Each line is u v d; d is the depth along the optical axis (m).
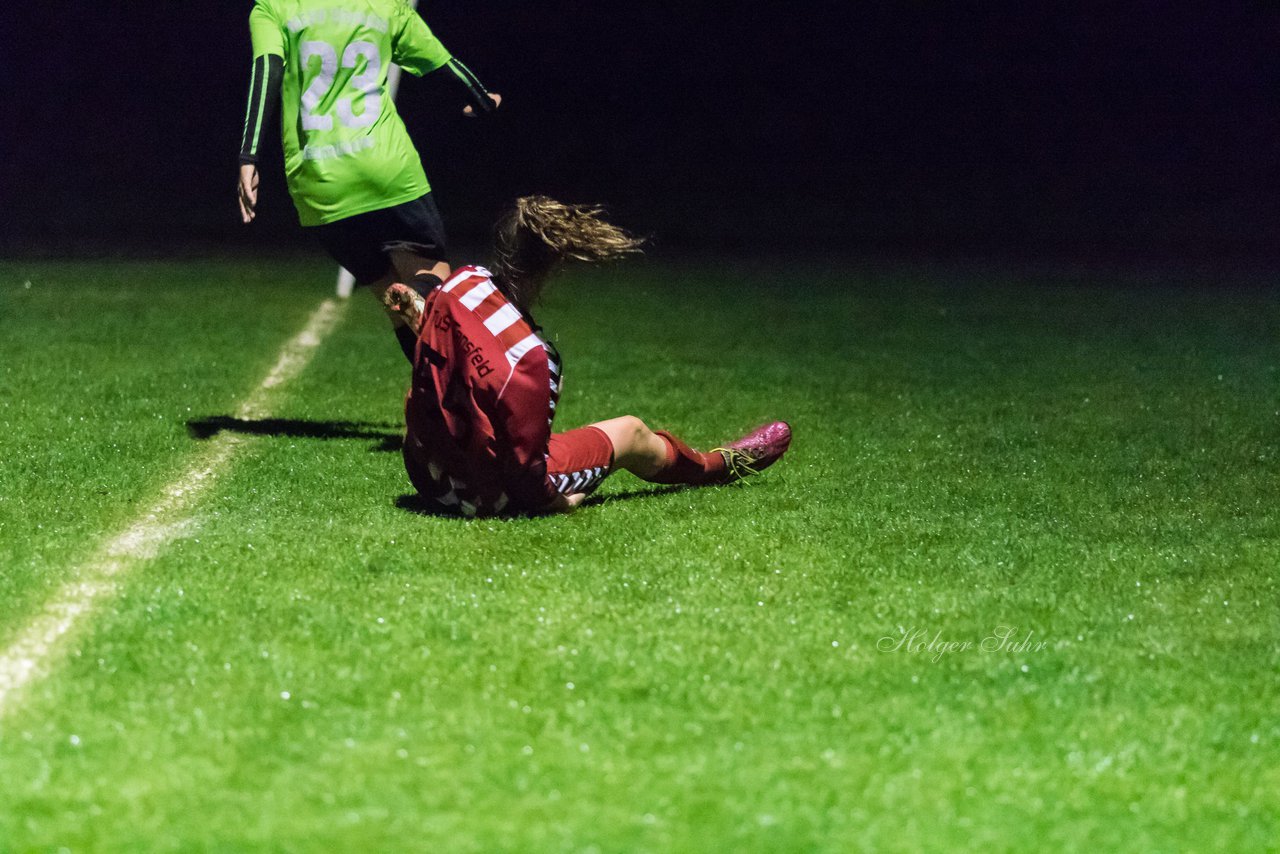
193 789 9.37
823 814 9.20
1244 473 18.77
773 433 18.00
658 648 11.68
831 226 52.62
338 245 20.61
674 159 61.81
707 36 69.12
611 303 35.00
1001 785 9.62
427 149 61.41
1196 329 32.28
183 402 21.94
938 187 59.81
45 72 67.31
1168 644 12.07
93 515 15.47
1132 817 9.29
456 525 15.24
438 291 15.33
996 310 35.12
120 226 47.06
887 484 17.78
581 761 9.81
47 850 8.69
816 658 11.57
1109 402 23.81
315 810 9.15
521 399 14.97
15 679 11.02
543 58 68.06
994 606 12.92
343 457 18.69
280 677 10.97
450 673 11.11
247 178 19.59
